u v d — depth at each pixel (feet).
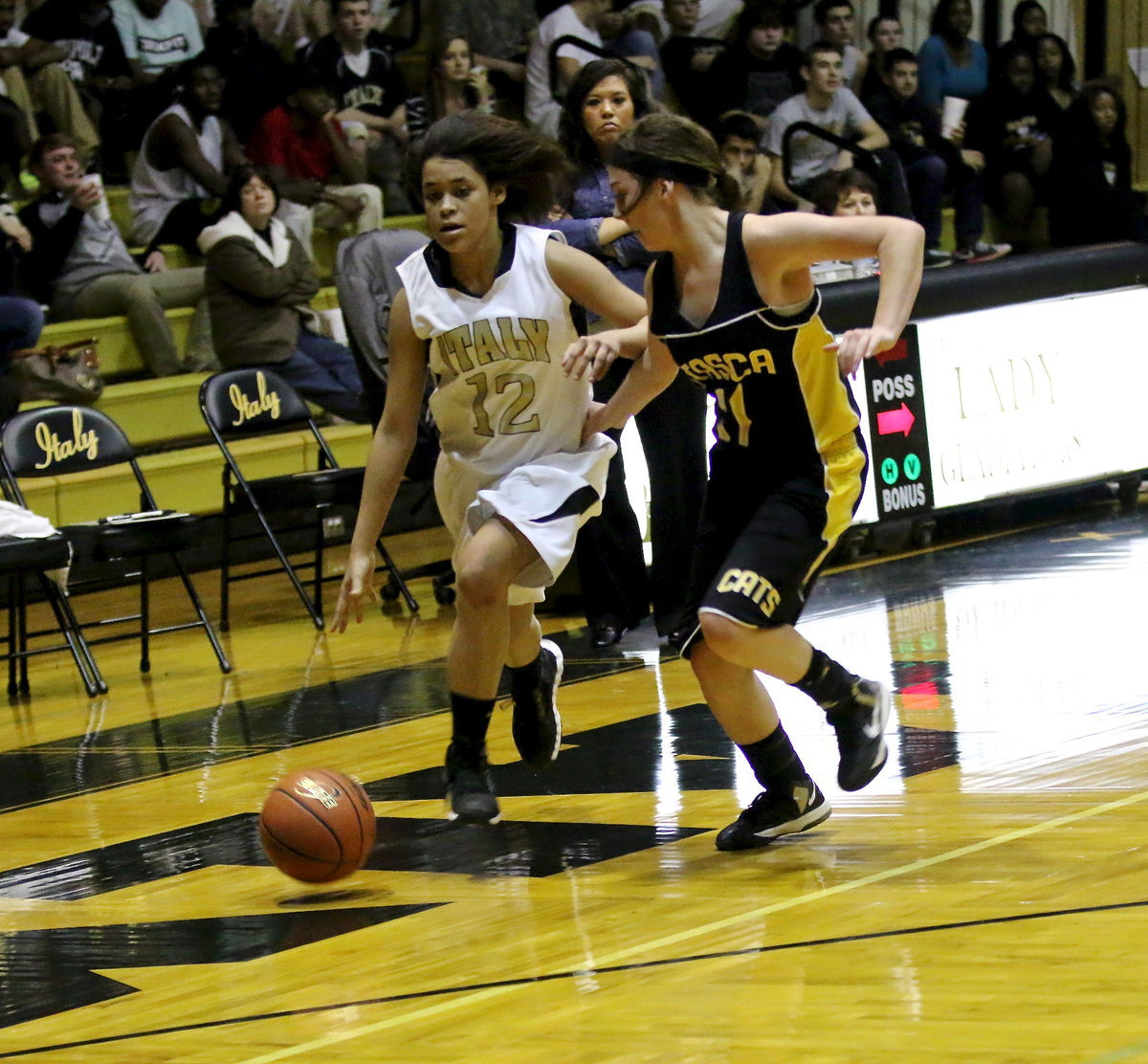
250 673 35.50
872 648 31.45
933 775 22.27
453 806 20.02
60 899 20.67
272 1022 15.30
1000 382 44.16
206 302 51.26
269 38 61.77
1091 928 15.43
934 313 42.91
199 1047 14.84
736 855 19.45
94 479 46.73
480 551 19.66
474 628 19.79
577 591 38.52
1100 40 72.84
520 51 61.93
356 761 26.73
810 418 18.54
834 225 17.53
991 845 18.67
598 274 19.84
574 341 20.25
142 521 35.94
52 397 46.62
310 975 16.63
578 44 47.60
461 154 19.49
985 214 63.87
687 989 14.88
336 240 57.57
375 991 15.87
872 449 41.70
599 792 23.29
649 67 57.98
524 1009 14.85
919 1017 13.60
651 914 17.43
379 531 21.17
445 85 58.75
